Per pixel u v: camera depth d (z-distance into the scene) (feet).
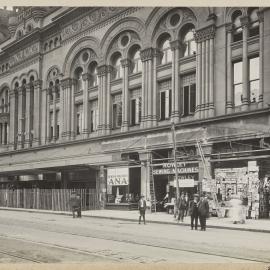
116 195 128.47
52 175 158.71
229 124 101.86
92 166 135.13
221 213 95.91
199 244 53.93
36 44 168.96
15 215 116.26
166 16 120.57
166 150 117.70
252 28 101.81
